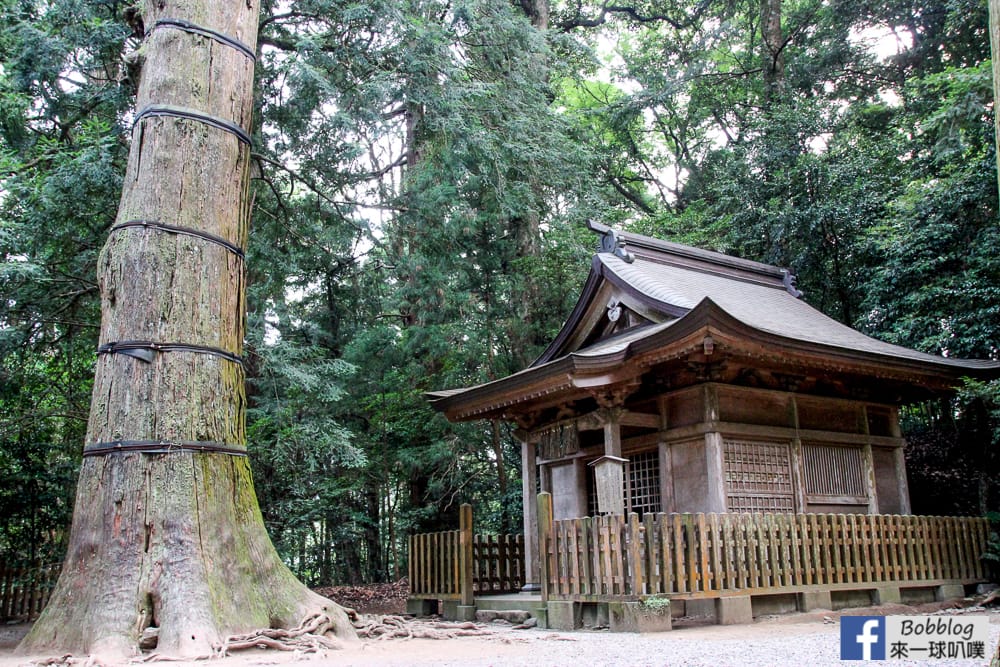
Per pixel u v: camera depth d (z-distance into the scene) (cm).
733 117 2744
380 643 690
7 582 1241
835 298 1645
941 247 1328
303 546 1898
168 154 721
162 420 663
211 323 709
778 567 841
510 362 1791
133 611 604
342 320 1888
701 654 561
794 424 997
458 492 1817
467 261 1792
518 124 1488
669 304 992
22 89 1069
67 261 1198
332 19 1229
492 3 1457
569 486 1054
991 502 1305
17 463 1278
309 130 1255
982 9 1845
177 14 757
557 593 838
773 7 2292
